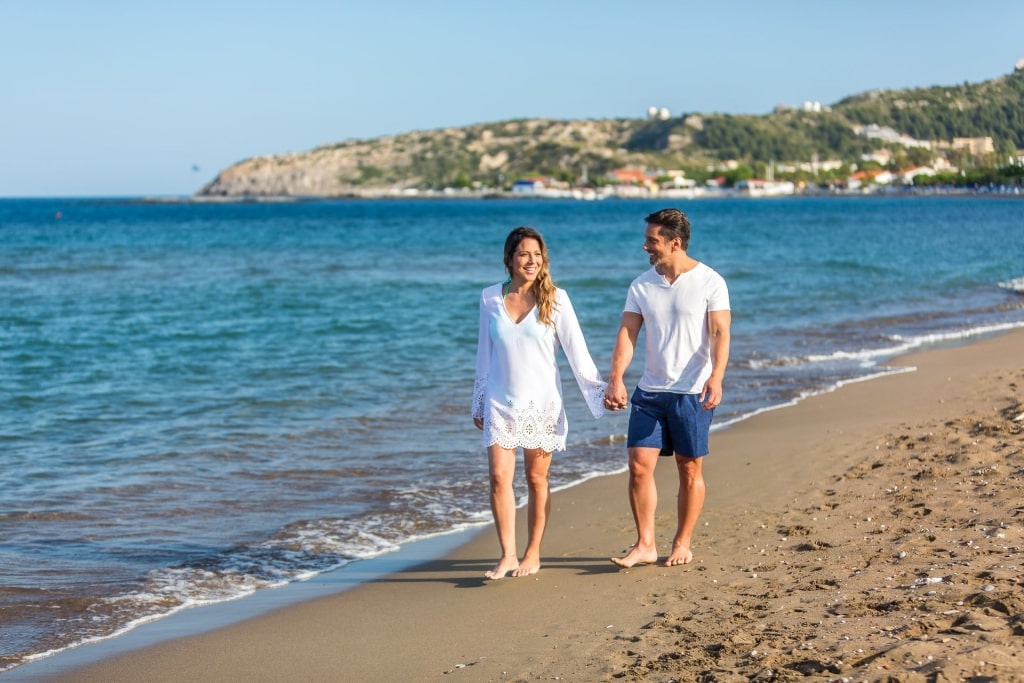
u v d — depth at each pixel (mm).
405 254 40469
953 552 4832
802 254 36625
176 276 28797
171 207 164250
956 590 4230
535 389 5289
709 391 5121
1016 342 14547
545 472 5430
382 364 13711
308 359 14156
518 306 5273
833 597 4418
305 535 6449
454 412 10508
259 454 8711
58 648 4598
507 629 4586
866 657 3564
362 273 30141
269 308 20516
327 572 5727
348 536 6426
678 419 5238
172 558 5996
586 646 4219
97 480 7816
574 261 35625
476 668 4113
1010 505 5590
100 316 19172
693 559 5434
